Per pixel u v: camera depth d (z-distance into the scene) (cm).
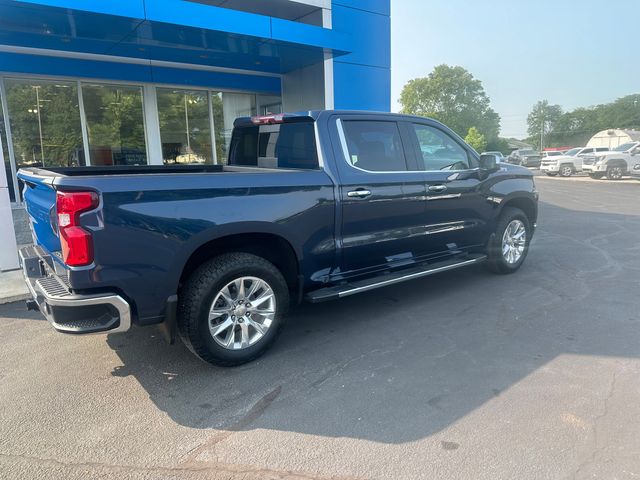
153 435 295
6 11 674
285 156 464
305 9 1118
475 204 554
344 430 295
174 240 334
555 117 10781
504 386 341
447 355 394
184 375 371
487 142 8219
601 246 807
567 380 347
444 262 539
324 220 415
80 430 301
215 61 1073
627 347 400
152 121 1105
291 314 497
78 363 395
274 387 349
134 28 777
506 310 495
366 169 453
